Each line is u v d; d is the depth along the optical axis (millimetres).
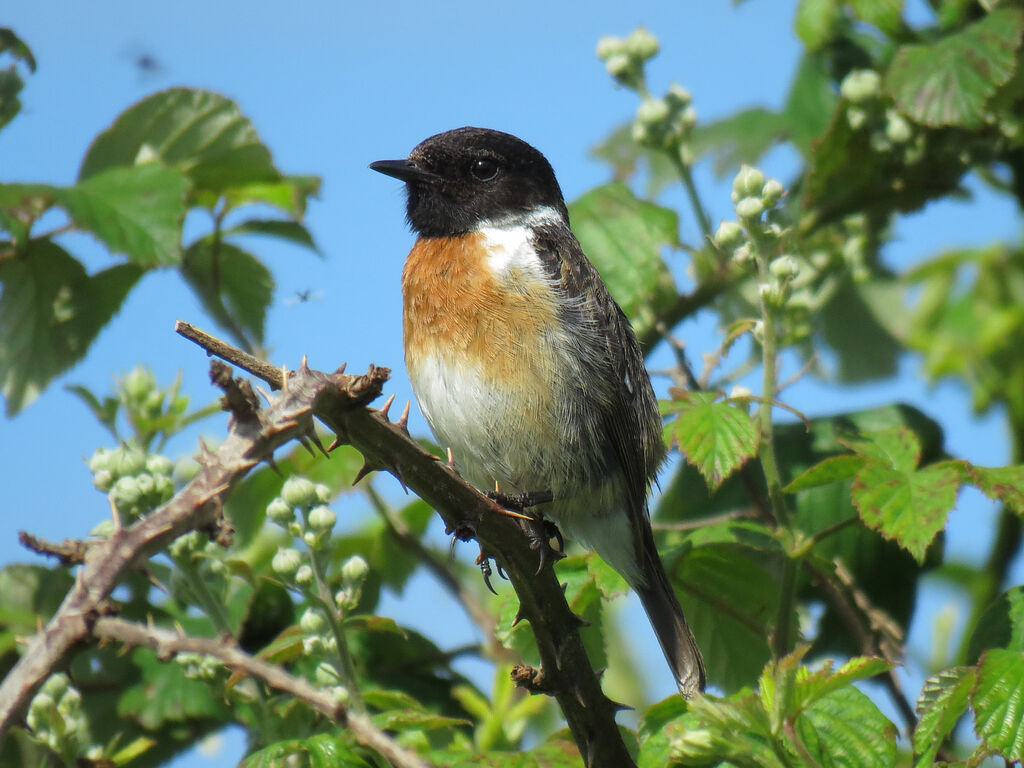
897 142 10719
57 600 9633
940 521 7715
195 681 8969
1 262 10102
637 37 10766
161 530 4773
